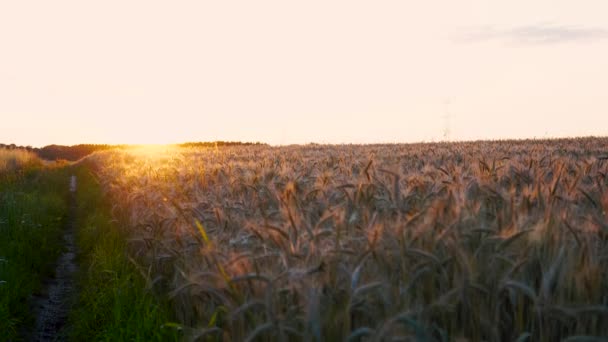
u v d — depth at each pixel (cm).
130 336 605
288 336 386
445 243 403
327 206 587
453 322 375
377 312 373
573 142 3166
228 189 875
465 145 2994
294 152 2322
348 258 415
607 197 514
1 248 1028
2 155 3544
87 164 3638
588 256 374
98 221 1375
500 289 365
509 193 538
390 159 1349
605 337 347
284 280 413
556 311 347
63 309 845
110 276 833
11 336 692
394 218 529
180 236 673
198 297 540
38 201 1736
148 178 1248
